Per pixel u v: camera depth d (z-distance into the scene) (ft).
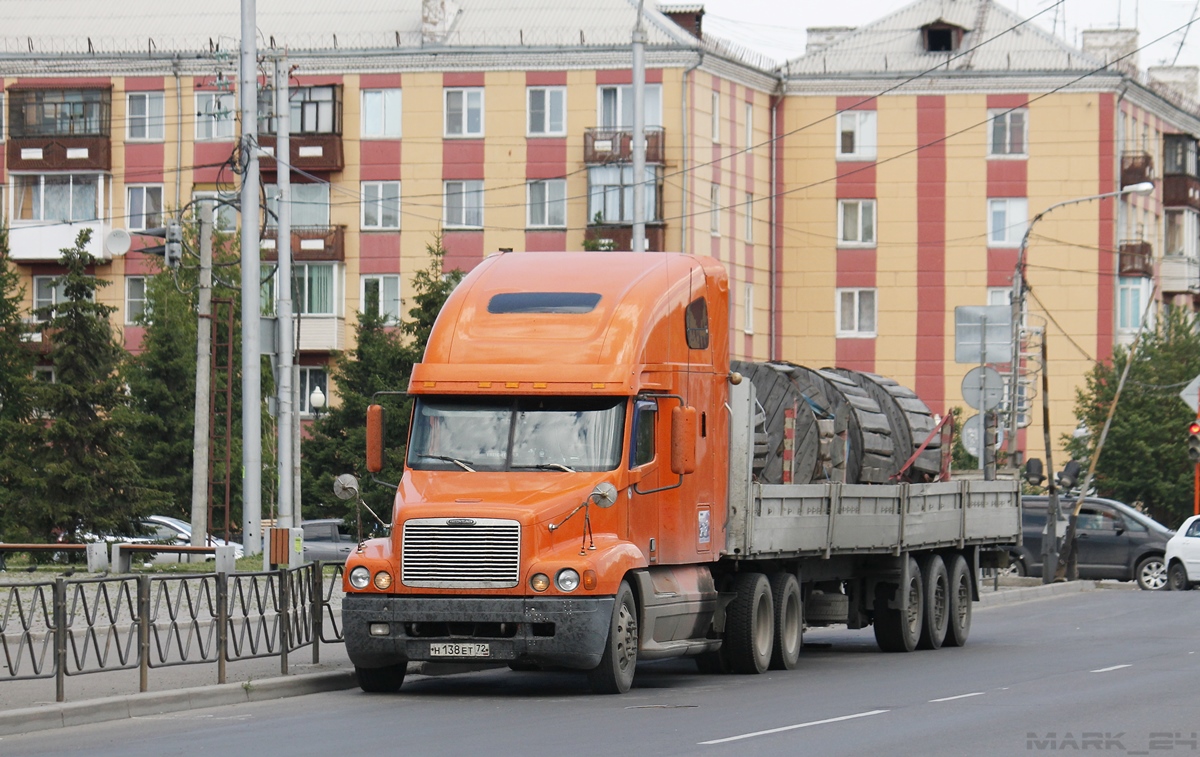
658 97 312.50
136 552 174.91
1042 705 77.25
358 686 88.38
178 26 331.36
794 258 338.95
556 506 80.74
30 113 329.72
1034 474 199.31
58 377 204.44
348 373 237.86
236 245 309.63
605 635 80.07
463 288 89.35
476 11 326.24
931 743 63.16
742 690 85.76
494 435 84.07
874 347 337.52
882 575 115.96
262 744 63.46
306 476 237.86
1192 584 212.02
